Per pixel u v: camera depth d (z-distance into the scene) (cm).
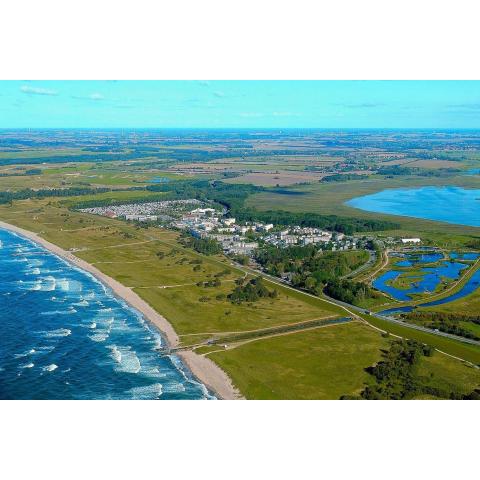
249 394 17700
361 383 18175
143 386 18112
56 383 18188
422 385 17875
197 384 18275
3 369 19088
